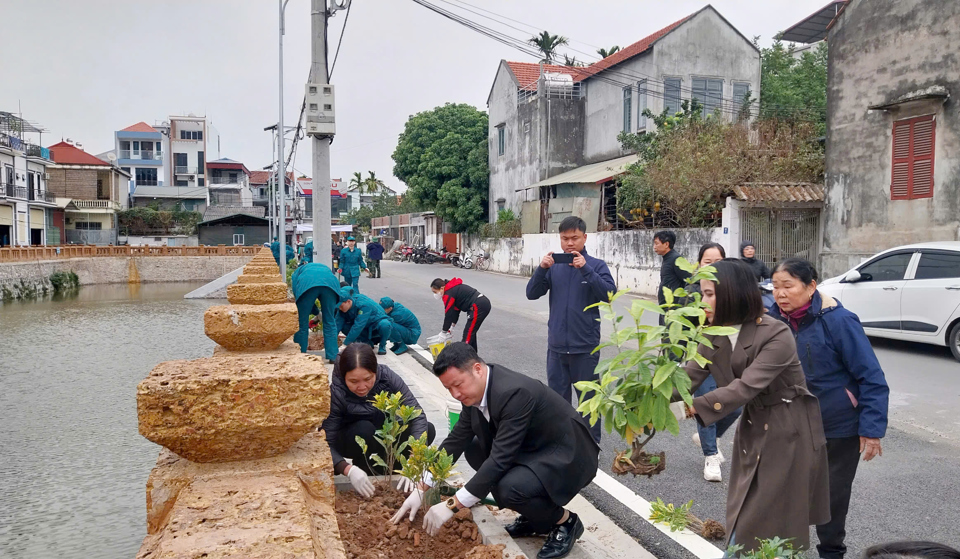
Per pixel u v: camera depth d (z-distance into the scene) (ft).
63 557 14.85
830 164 47.06
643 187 59.11
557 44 125.39
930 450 17.56
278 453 7.72
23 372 36.14
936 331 28.91
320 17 31.96
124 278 116.88
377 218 207.21
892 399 22.53
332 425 13.67
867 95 44.06
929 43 40.14
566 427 10.95
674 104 75.36
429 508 11.18
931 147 40.16
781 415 9.09
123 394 30.76
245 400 7.12
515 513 12.71
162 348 44.39
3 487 18.90
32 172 133.80
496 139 108.78
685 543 12.44
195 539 5.71
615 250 65.98
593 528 12.84
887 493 14.74
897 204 42.27
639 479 15.67
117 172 160.86
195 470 7.44
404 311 31.17
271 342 15.75
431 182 115.24
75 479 19.58
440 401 22.29
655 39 75.15
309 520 6.23
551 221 81.87
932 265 29.53
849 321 10.40
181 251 122.42
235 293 19.81
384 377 14.10
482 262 105.40
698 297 9.11
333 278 26.61
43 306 76.23
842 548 10.73
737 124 57.77
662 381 8.32
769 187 50.75
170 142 191.01
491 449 11.39
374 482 13.29
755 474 9.22
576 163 92.27
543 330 39.45
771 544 7.70
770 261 50.70
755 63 76.69
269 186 122.11
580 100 92.17
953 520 13.34
